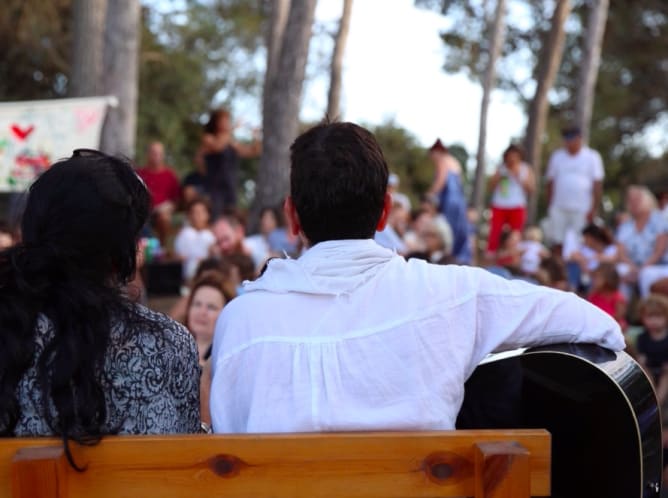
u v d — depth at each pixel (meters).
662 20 27.34
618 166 30.03
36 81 19.28
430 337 1.97
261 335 1.98
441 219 9.02
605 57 28.23
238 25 23.03
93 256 1.91
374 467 1.77
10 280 1.88
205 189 9.82
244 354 1.98
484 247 14.68
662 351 5.72
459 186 10.83
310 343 1.95
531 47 25.84
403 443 1.77
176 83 21.84
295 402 1.92
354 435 1.76
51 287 1.86
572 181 11.25
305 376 1.93
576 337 2.10
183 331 2.00
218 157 9.91
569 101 28.67
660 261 8.98
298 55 9.74
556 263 7.31
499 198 11.66
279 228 8.74
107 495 1.73
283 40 9.82
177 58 21.91
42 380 1.78
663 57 27.88
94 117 8.08
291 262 2.06
